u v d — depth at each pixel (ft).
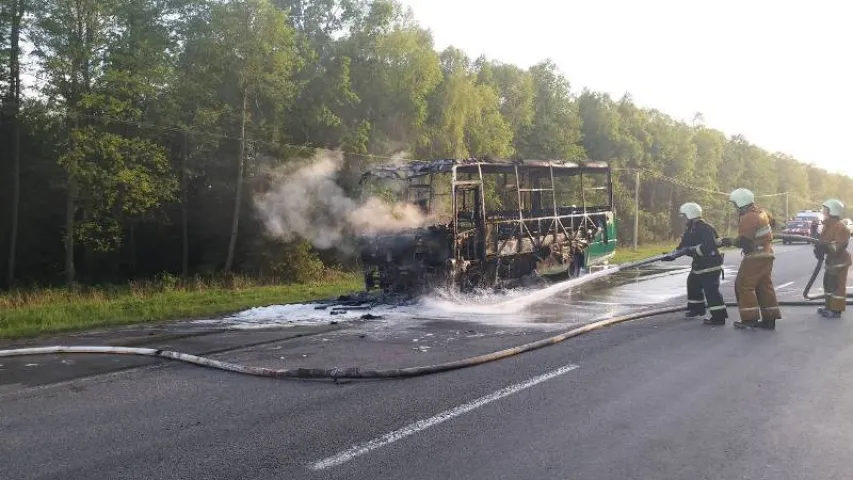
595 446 14.43
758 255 28.78
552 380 20.34
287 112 73.15
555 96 127.75
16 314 41.63
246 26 64.08
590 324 29.86
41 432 16.52
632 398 18.20
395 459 13.91
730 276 54.29
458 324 32.35
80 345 29.66
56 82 57.41
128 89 59.52
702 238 30.81
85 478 13.32
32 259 72.64
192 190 75.25
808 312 33.60
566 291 45.55
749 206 29.37
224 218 74.18
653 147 159.43
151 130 67.00
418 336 29.09
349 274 69.82
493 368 22.20
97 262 75.10
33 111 58.80
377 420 16.71
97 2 57.82
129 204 60.85
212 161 71.10
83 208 64.39
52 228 72.43
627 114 155.12
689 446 14.37
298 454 14.38
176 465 13.91
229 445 15.12
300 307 40.70
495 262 45.14
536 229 50.67
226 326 34.47
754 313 28.91
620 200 137.59
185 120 68.44
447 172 42.93
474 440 14.98
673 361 22.72
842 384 19.30
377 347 26.63
